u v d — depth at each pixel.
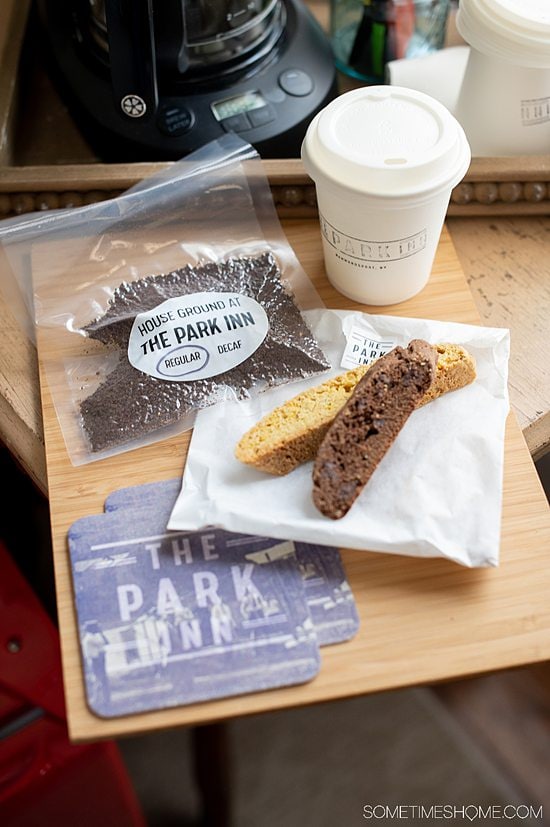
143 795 0.83
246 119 0.59
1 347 0.56
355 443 0.48
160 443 0.51
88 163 0.65
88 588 0.46
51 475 0.50
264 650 0.45
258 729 0.86
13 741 0.60
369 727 0.86
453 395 0.51
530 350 0.54
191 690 0.44
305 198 0.59
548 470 0.65
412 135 0.50
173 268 0.57
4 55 0.64
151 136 0.59
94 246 0.58
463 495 0.47
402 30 0.64
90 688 0.44
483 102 0.57
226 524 0.47
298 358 0.53
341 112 0.51
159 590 0.46
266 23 0.60
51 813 0.64
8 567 0.63
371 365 0.51
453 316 0.55
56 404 0.53
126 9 0.51
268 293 0.55
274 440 0.48
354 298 0.56
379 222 0.50
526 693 0.79
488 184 0.58
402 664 0.45
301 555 0.47
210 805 0.77
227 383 0.52
